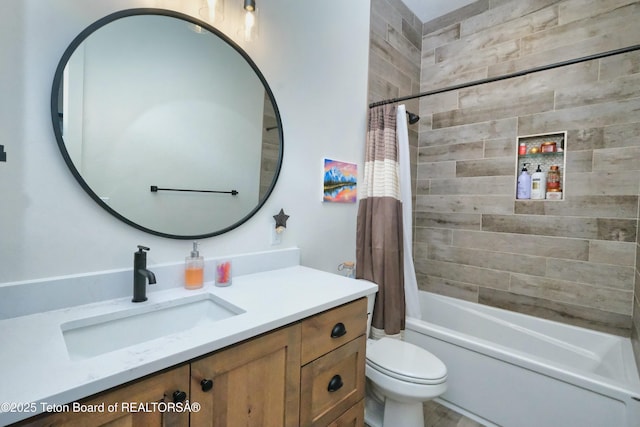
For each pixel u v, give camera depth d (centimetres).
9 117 84
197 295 111
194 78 123
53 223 92
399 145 193
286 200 159
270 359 88
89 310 92
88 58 97
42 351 67
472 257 246
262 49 145
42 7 88
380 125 191
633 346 171
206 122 127
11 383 55
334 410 110
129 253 107
